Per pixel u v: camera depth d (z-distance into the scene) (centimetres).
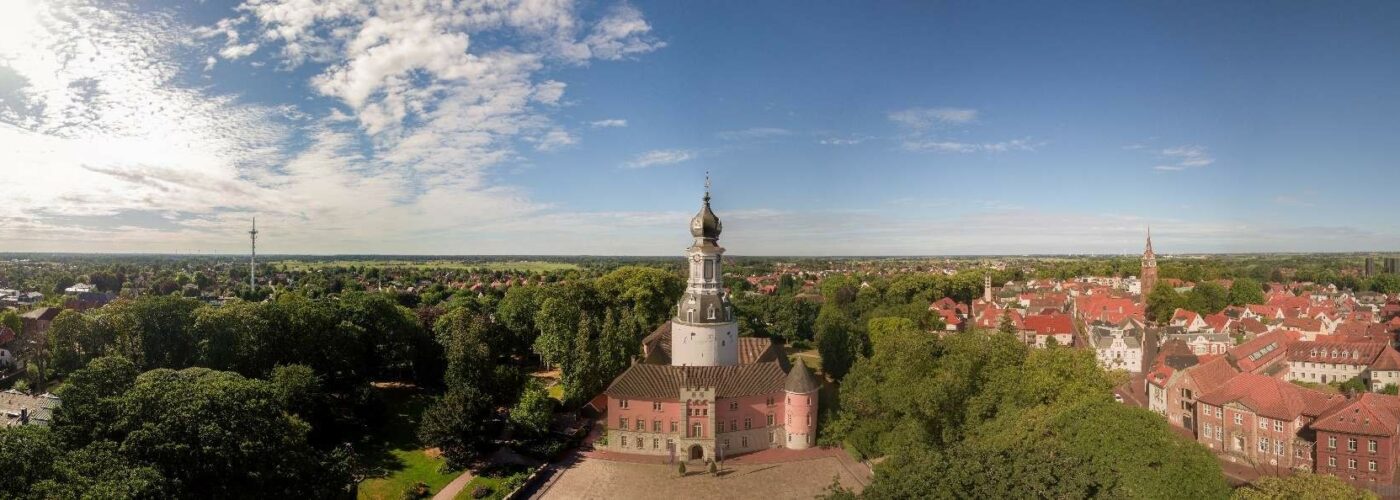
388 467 10225
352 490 8644
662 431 10906
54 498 5384
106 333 11469
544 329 15188
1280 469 10406
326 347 12388
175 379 7381
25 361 15188
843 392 11206
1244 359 15750
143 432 6512
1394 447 9662
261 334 11825
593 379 13112
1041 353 10062
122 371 7456
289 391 10319
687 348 12256
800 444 11144
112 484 5862
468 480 9781
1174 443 7144
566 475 10138
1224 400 11206
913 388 9931
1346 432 9656
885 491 6350
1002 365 10138
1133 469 6875
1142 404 13850
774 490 9588
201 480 6844
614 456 10900
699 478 10012
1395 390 13950
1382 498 9062
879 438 10406
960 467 6266
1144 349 18725
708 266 12369
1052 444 7469
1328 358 15562
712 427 10619
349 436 11188
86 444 6744
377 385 14275
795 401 11125
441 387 14200
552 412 12275
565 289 17838
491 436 10588
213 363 11281
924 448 8319
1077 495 5838
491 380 11806
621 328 14162
